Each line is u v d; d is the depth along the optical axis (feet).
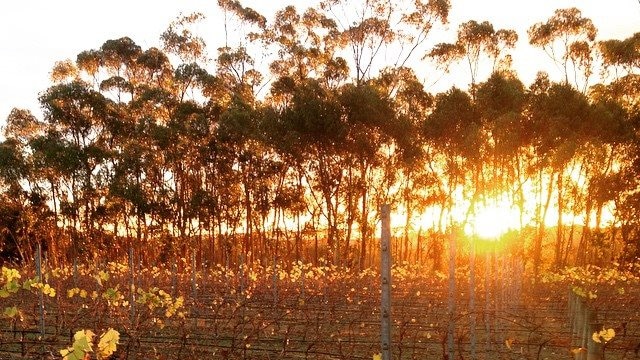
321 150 131.03
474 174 140.87
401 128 125.08
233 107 138.21
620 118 132.26
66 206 140.15
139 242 140.56
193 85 145.59
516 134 121.39
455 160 137.28
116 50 154.40
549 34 140.36
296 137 125.70
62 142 140.05
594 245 135.95
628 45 135.44
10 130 149.59
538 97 126.31
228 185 147.33
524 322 57.06
